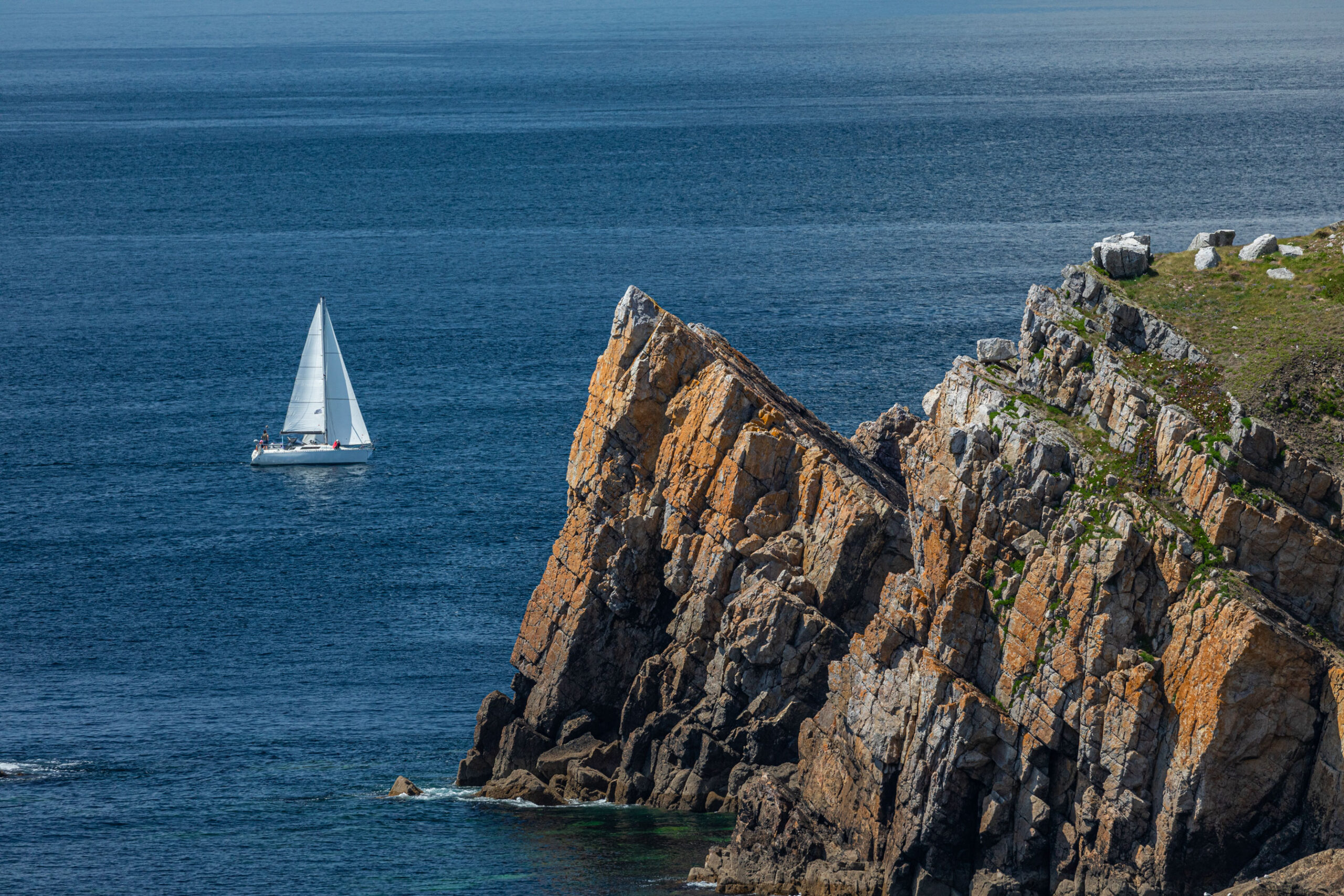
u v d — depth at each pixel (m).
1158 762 169.00
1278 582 171.00
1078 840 173.75
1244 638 162.88
